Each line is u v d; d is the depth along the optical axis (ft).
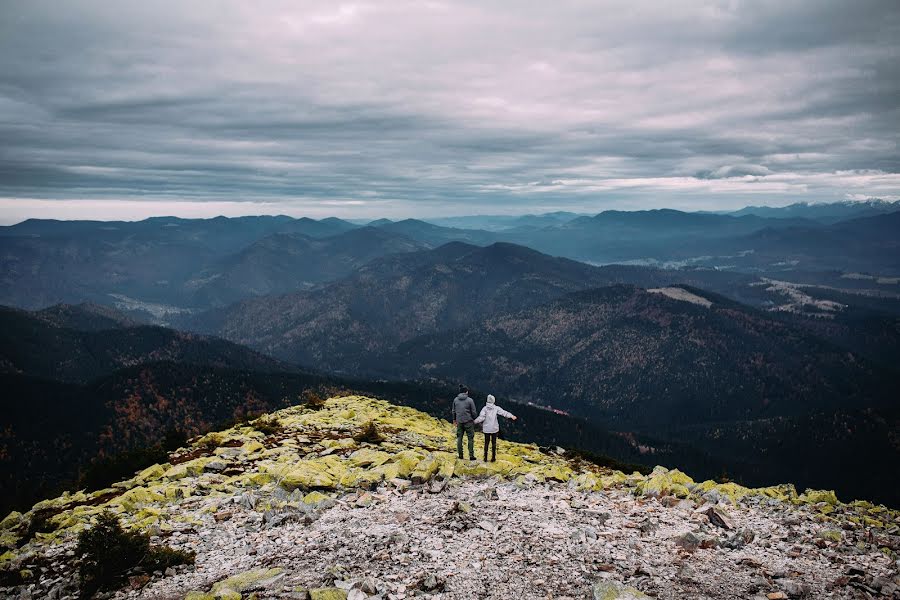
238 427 113.60
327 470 70.90
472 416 78.02
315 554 44.62
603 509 57.06
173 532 53.26
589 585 38.29
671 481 66.69
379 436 97.40
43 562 50.44
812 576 41.73
